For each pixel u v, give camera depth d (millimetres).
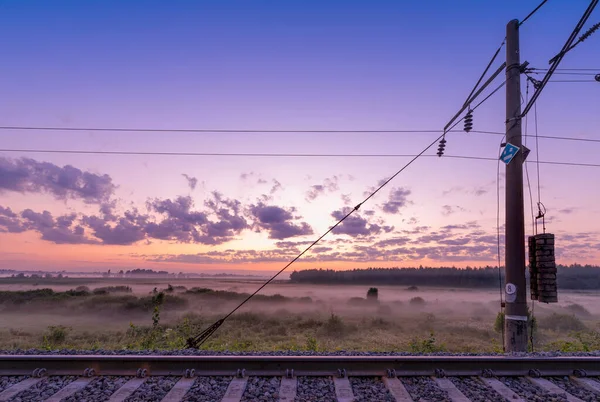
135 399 4594
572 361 5695
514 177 8367
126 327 21781
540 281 7930
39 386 5023
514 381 5371
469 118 9984
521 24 8688
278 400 4621
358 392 4883
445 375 5465
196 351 6566
